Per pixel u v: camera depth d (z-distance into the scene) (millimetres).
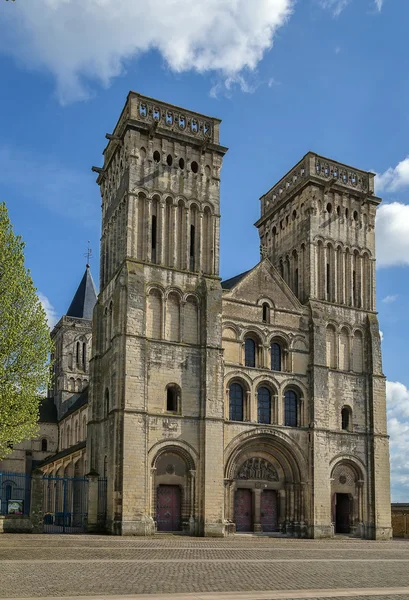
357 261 72188
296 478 62781
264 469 62562
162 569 29484
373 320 70500
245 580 26438
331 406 66125
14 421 46938
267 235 77750
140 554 36750
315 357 65562
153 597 21391
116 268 62188
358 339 69875
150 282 59188
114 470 54156
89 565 30172
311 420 64062
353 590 24406
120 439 54156
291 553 41281
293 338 65750
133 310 57250
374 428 67188
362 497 65688
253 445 61938
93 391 62812
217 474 57219
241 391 62188
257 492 61531
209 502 56312
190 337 60062
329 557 39219
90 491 56469
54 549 38250
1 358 46281
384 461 66938
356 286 71500
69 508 81938
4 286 48062
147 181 61656
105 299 64750
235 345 62344
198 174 64375
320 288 68750
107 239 67500
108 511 54938
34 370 48375
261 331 64125
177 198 62688
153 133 62344
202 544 46688
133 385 55594
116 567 29656
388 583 27047
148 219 60812
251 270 65312
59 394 113688
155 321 58875
